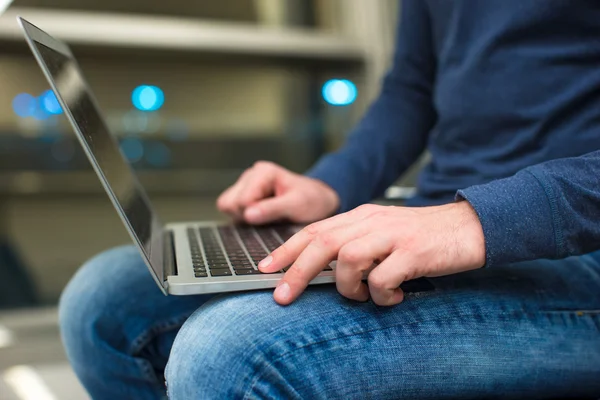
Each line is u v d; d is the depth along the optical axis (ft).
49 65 1.89
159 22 5.77
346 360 1.63
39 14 5.39
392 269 1.61
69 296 2.41
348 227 1.69
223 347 1.56
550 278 2.00
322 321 1.67
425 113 3.41
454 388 1.78
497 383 1.83
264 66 6.23
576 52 2.21
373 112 3.44
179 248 2.22
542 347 1.86
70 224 5.93
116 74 5.81
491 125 2.43
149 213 2.72
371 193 3.20
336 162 3.16
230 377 1.53
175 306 2.33
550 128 2.27
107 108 5.84
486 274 2.00
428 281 1.90
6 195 5.69
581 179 1.76
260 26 6.28
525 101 2.30
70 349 2.36
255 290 1.76
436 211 1.77
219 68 6.09
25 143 5.66
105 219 6.04
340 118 6.63
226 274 1.73
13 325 5.44
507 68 2.34
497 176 2.37
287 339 1.59
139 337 2.28
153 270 1.62
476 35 2.47
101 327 2.27
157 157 6.10
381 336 1.69
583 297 1.98
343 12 6.64
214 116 6.19
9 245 5.74
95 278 2.40
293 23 6.49
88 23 5.51
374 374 1.66
